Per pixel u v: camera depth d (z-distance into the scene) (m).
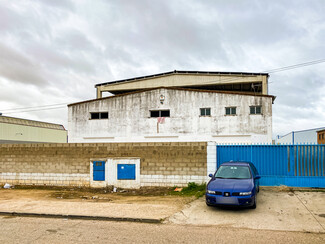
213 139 21.19
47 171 13.91
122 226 7.20
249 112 20.75
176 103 22.27
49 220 7.88
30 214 8.38
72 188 13.28
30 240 6.03
